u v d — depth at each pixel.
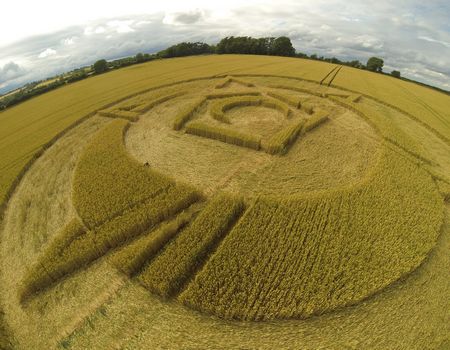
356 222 17.47
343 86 47.41
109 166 24.78
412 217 18.00
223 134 28.62
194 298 13.32
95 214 19.16
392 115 36.75
